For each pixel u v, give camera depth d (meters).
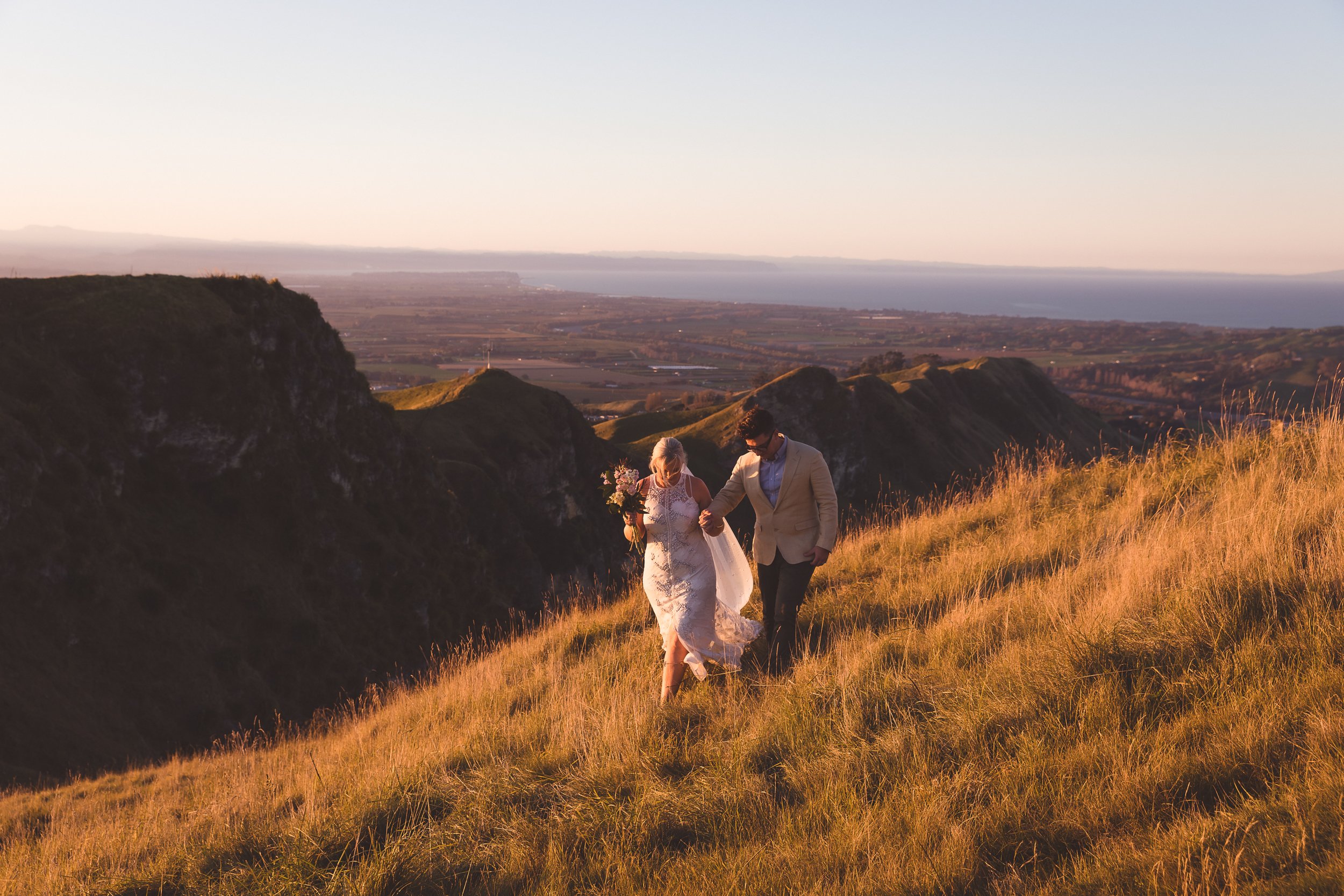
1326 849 2.70
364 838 4.53
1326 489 6.92
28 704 23.02
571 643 8.59
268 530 35.94
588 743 5.14
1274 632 4.38
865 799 3.74
